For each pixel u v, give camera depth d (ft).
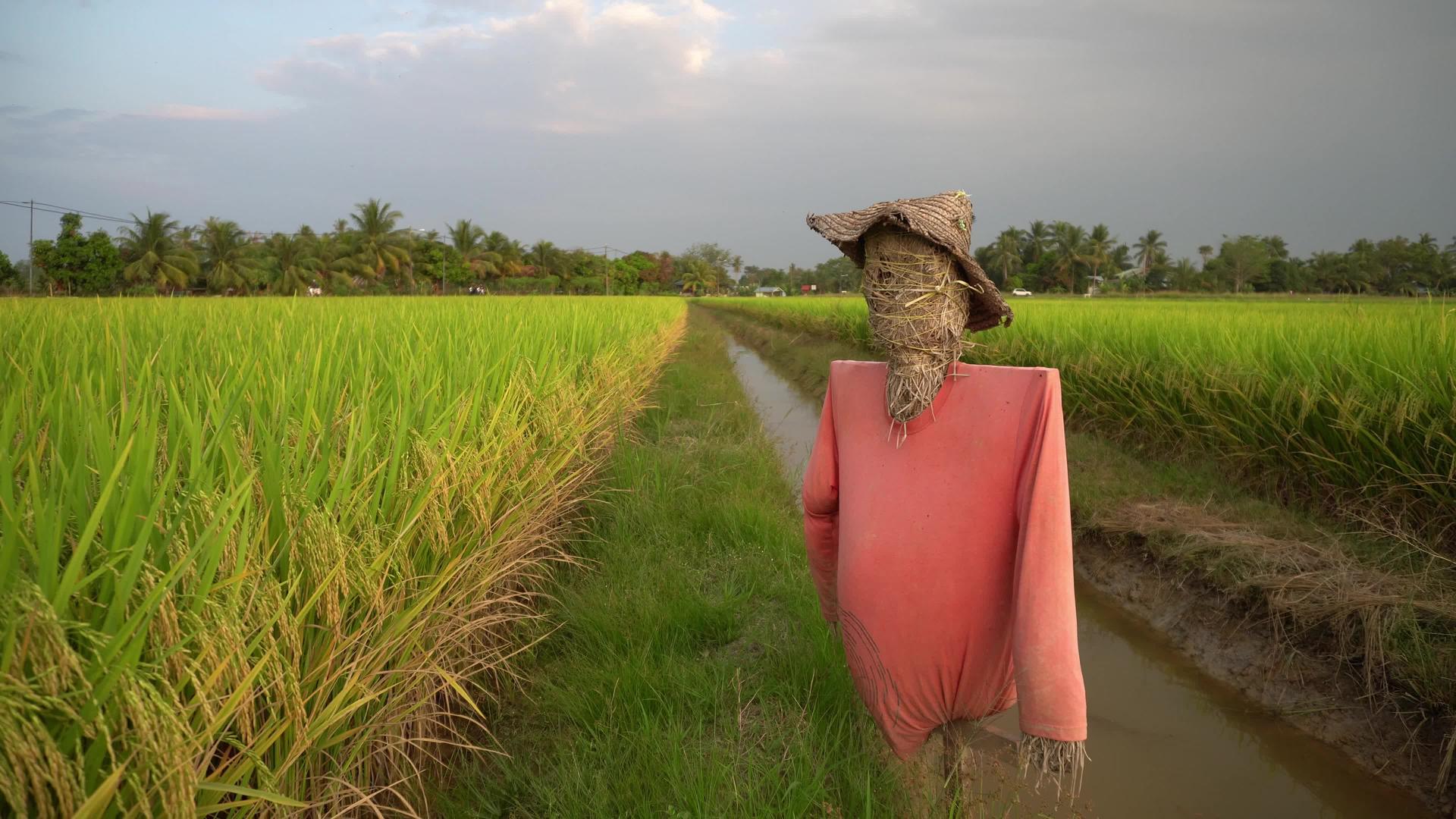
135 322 21.42
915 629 5.53
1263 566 13.28
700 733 8.54
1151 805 9.02
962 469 5.40
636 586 12.77
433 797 7.94
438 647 8.22
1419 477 13.70
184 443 7.07
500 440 11.48
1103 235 309.83
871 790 7.25
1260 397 17.75
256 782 5.62
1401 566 13.00
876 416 5.80
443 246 239.09
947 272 5.16
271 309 35.14
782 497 19.15
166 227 165.07
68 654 3.79
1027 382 5.30
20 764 3.66
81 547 4.20
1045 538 5.01
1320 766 9.93
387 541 7.68
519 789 8.14
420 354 15.94
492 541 9.66
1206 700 11.68
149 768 4.19
